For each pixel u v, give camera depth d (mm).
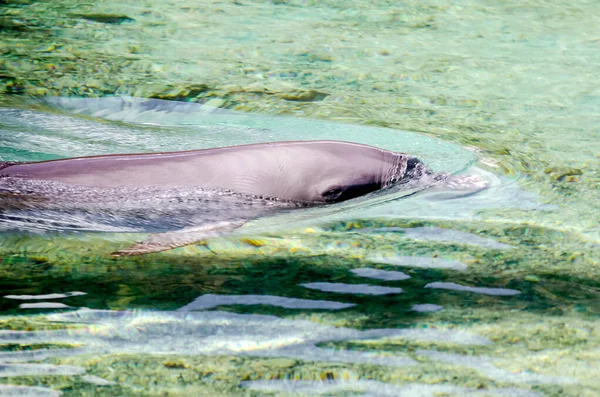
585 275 8633
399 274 8648
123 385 6312
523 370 6605
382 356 6824
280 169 10914
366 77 17938
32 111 14883
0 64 17609
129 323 7434
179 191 10500
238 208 10438
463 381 6418
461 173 12008
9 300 7969
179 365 6648
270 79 17578
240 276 8633
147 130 13977
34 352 6840
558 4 24969
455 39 21250
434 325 7426
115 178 10586
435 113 15484
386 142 13469
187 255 9273
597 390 6297
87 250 9438
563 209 10656
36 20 21453
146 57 18859
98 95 16109
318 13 23609
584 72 18516
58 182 10539
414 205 10797
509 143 13648
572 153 13148
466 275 8617
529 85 17500
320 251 9336
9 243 9555
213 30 21438
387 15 23516
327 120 14828
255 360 6750
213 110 15406
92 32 20703
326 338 7148
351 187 11055
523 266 8852
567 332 7316
